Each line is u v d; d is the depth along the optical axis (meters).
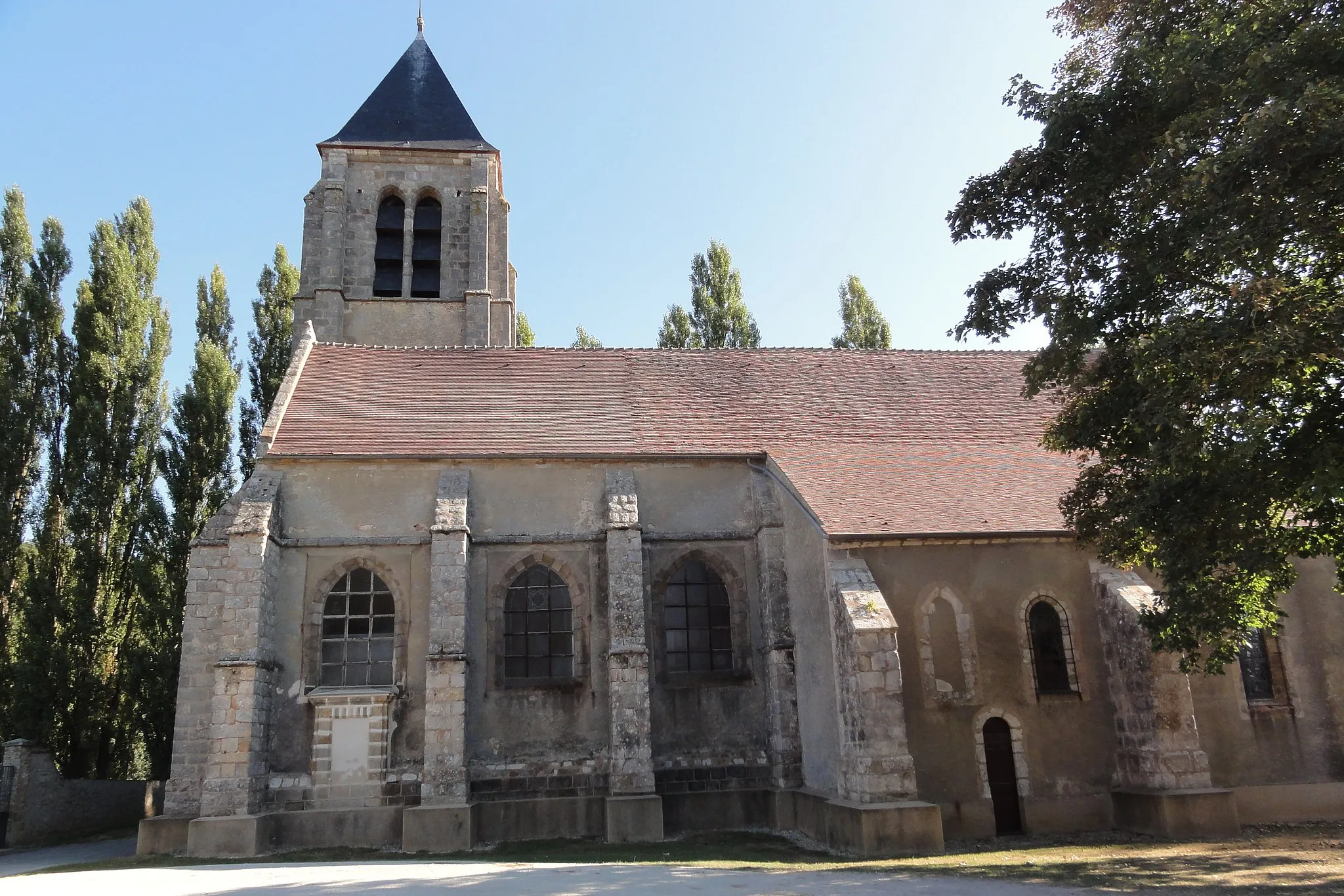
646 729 19.62
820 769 18.69
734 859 16.03
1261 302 10.98
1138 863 13.81
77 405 30.25
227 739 18.53
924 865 14.25
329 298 31.12
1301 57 11.25
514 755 20.14
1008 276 14.52
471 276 32.03
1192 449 11.42
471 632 20.80
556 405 24.41
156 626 30.41
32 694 26.58
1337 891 11.12
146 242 35.03
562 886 12.23
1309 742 19.06
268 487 20.86
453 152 33.28
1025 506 20.11
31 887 13.78
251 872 14.99
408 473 21.83
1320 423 11.55
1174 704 17.59
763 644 21.50
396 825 19.25
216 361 34.41
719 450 22.94
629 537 20.92
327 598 20.86
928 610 18.61
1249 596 13.69
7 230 32.41
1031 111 13.99
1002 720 18.36
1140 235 12.66
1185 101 12.49
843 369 27.00
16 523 29.36
